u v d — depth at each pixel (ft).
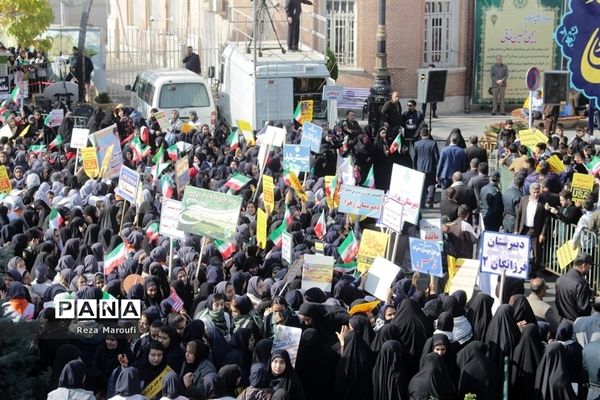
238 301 44.21
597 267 60.64
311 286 49.16
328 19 128.16
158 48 157.17
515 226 67.31
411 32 127.85
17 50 127.44
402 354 41.01
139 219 61.93
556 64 129.49
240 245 56.95
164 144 81.56
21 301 45.03
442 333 41.50
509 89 130.11
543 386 41.01
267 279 50.31
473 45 129.08
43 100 112.98
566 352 42.75
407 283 50.49
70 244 56.70
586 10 83.92
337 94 100.17
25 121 95.50
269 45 114.93
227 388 38.50
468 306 48.16
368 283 49.37
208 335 42.27
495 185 68.49
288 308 44.09
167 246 55.72
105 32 167.94
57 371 40.16
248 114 103.91
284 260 54.49
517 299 45.96
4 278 47.55
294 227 59.31
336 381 41.27
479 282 53.06
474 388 40.47
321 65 103.35
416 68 128.67
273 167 76.84
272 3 119.34
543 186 66.28
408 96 129.08
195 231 51.44
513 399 42.65
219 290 47.24
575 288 50.52
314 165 79.41
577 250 60.95
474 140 80.23
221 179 72.69
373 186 74.90
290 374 39.14
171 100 106.42
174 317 43.01
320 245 54.95
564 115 118.32
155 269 49.80
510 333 43.14
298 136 86.12
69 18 176.45
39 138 91.97
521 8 128.47
